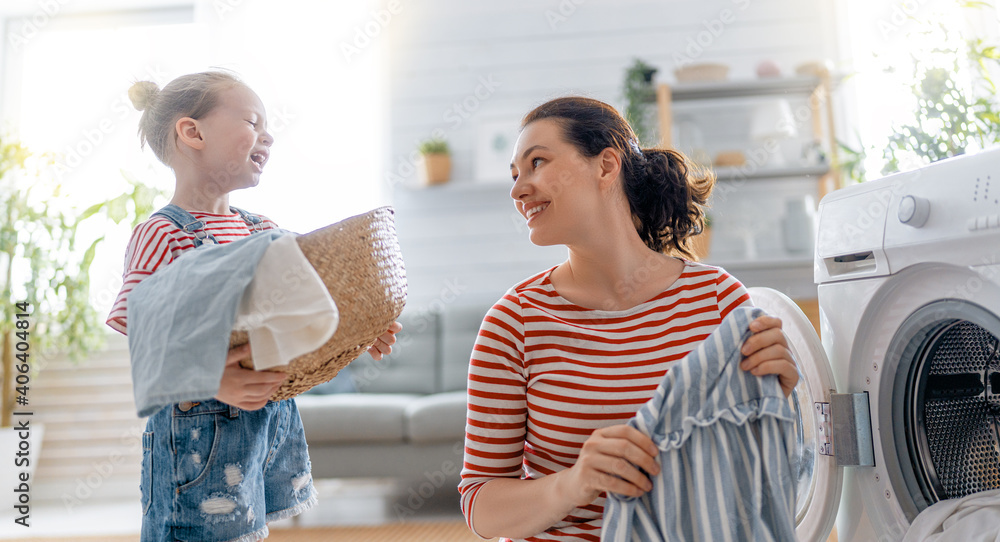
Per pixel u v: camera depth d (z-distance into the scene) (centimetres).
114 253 358
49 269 333
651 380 90
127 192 304
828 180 341
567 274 103
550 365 92
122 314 109
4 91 387
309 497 137
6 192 340
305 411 260
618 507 80
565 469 88
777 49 358
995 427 113
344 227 94
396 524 250
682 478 81
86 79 387
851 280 118
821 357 118
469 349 321
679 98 349
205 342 84
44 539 251
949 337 107
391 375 318
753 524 81
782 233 338
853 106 348
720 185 346
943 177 100
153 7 393
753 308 87
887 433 113
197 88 129
